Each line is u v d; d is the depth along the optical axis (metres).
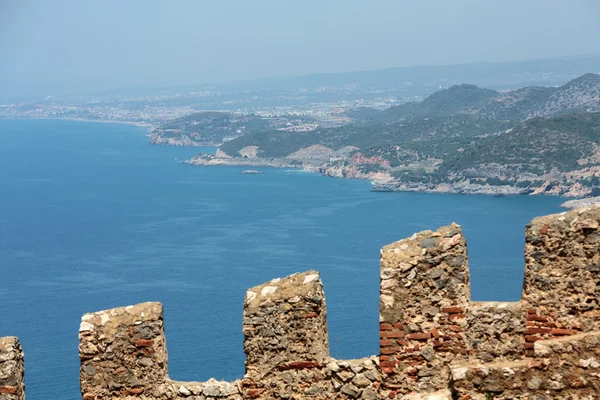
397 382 9.32
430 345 9.28
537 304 9.23
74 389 63.72
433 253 9.26
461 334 9.23
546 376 8.95
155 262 131.75
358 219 168.50
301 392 9.51
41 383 65.81
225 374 65.25
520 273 103.12
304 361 9.48
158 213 188.88
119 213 191.75
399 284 9.30
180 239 152.62
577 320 9.09
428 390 9.27
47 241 157.38
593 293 9.05
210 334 79.88
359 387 9.37
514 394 9.01
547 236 9.22
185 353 71.62
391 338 9.33
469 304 9.35
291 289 9.50
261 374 9.56
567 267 9.15
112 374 9.73
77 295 110.69
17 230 171.62
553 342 8.98
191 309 96.50
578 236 9.09
